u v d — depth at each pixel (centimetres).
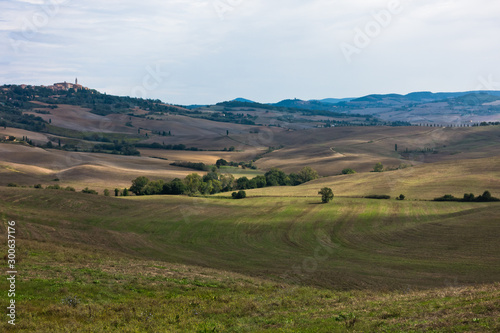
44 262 2448
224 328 1468
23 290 1809
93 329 1420
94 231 4769
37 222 4806
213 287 2288
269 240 5103
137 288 2083
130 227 5528
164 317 1623
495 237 4662
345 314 1523
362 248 4650
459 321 1209
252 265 3844
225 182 9956
